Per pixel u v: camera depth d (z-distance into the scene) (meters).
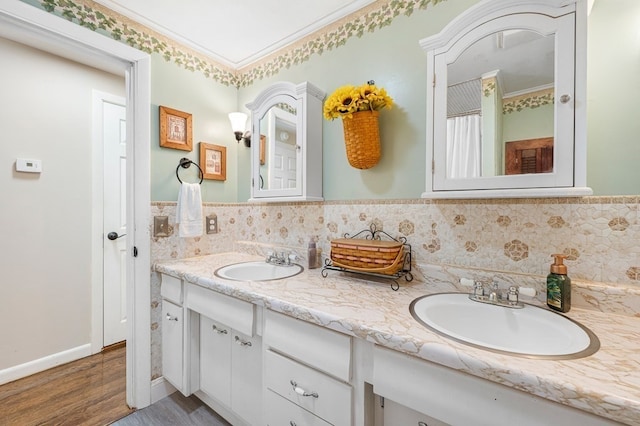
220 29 1.65
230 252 1.97
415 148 1.28
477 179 0.98
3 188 1.72
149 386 1.56
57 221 1.92
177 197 1.71
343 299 1.01
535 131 0.89
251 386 1.23
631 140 0.90
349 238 1.44
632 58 0.90
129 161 1.56
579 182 0.82
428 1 1.25
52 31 1.27
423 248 1.25
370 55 1.42
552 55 0.87
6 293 1.73
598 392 0.50
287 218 1.74
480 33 0.97
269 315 1.06
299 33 1.67
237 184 2.05
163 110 1.63
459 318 1.00
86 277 2.05
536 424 0.56
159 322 1.62
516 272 1.06
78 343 2.02
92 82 2.08
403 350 0.71
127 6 1.46
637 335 0.73
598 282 0.93
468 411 0.64
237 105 2.07
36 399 1.60
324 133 1.58
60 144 1.93
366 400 0.83
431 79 1.07
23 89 1.78
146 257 1.57
